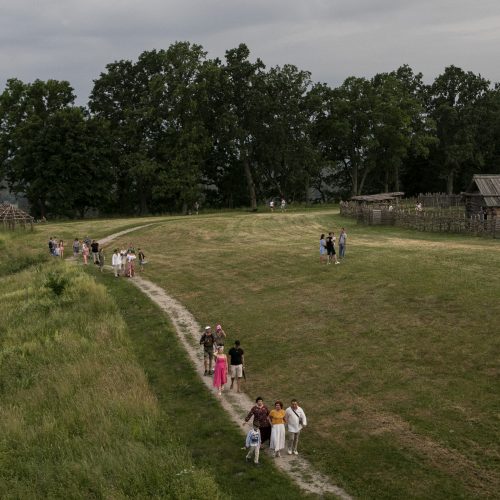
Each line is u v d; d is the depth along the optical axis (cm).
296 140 8856
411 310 2512
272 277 3566
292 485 1453
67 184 8131
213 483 1436
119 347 2559
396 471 1457
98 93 8900
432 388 1830
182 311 3136
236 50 8731
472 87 9681
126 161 8169
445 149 9412
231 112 8506
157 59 8725
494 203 5012
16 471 1605
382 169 10269
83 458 1616
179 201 8619
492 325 2180
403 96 9350
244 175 10194
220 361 2036
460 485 1370
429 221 4922
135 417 1842
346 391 1917
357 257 3738
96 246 4588
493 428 1566
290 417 1594
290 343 2423
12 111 8338
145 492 1437
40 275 4281
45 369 2361
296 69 8688
